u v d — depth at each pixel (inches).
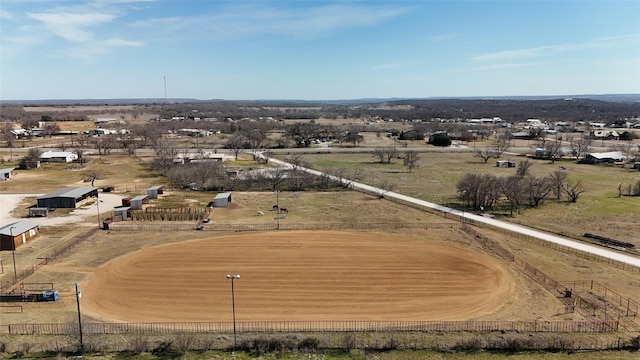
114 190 3663.9
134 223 2719.0
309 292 1782.7
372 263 2080.5
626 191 3575.3
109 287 1817.2
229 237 2456.9
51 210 3006.9
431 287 1825.8
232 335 1465.3
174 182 3978.8
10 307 1632.6
